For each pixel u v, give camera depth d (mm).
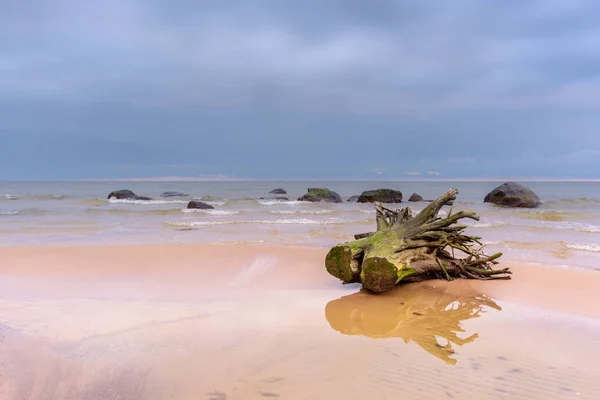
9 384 3713
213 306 6359
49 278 8117
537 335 5230
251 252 10961
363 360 4387
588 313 6164
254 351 4598
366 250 7820
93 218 19500
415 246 8031
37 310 5996
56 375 3934
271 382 3857
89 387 3723
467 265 8500
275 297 6980
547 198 39594
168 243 12625
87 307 6199
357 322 5719
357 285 7945
